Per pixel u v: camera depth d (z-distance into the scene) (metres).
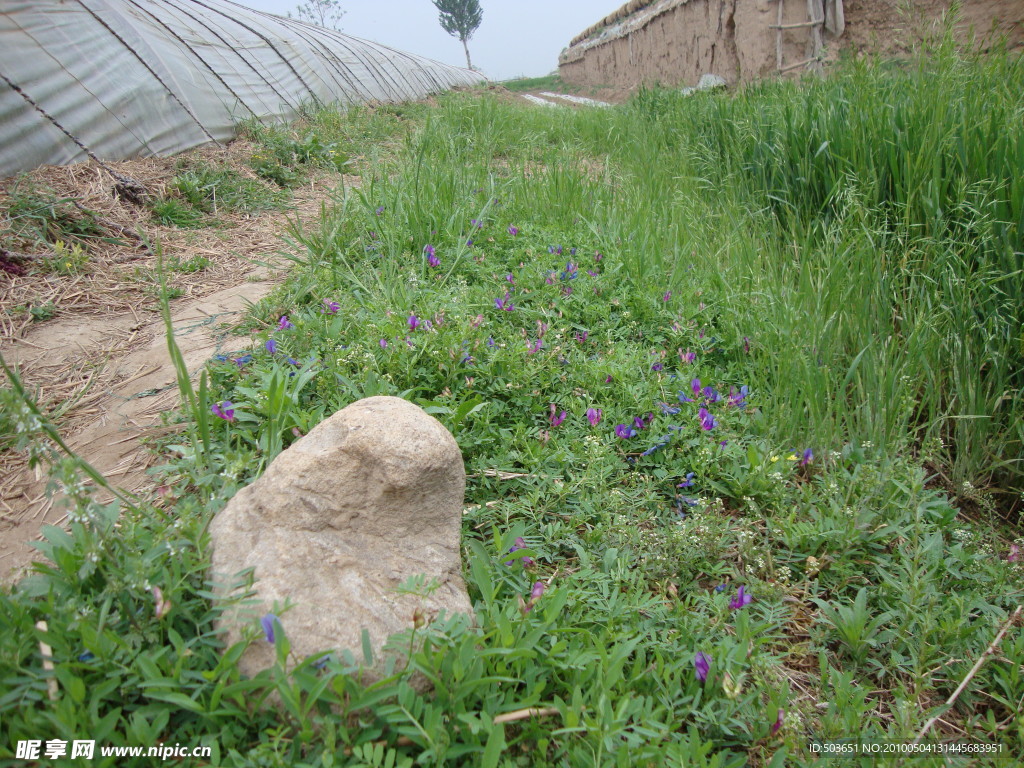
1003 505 3.08
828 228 4.34
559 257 4.29
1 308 3.64
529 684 1.68
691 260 4.41
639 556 2.33
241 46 8.84
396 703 1.53
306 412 2.58
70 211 4.61
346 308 3.41
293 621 1.58
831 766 1.71
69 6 5.96
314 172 6.91
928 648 2.08
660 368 3.25
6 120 4.91
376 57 14.15
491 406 2.83
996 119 4.03
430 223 4.55
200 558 1.68
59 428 2.76
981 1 7.41
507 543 2.13
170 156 6.21
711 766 1.55
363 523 1.80
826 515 2.55
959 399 3.13
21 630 1.53
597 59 27.06
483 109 9.33
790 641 2.21
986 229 3.37
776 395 3.10
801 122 5.09
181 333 3.51
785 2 9.46
